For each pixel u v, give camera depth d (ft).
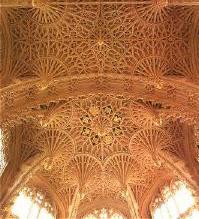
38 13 94.99
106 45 97.25
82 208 120.37
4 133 105.19
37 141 107.55
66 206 114.11
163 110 97.96
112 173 114.62
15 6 87.81
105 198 121.70
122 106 104.73
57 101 99.04
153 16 95.45
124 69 97.19
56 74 95.40
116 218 119.65
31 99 93.81
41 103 94.07
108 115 106.83
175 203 109.09
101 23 96.53
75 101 103.04
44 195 113.91
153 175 115.44
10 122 91.40
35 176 113.19
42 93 95.04
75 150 111.24
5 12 94.32
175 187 111.14
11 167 102.42
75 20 96.02
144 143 107.96
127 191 112.88
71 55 97.19
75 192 115.03
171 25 96.78
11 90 90.12
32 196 110.52
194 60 95.14
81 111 105.40
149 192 115.85
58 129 107.55
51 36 96.89
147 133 107.76
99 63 97.50
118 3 92.17
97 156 112.88
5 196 96.02
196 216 100.78
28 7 92.79
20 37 96.58
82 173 112.78
